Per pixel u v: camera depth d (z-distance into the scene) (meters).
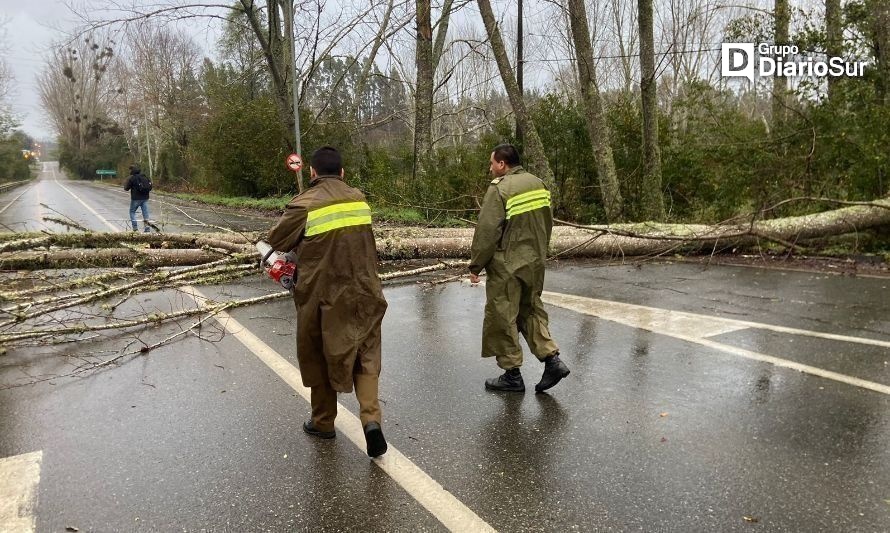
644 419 3.57
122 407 3.84
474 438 3.37
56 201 26.80
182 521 2.62
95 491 2.86
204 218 17.67
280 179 24.03
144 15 15.68
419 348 5.04
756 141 11.03
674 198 13.09
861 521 2.53
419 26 15.74
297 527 2.56
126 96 50.50
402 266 9.05
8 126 45.22
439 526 2.56
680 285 7.41
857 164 9.72
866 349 4.73
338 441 3.35
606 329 5.51
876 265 8.50
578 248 9.05
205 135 27.17
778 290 6.99
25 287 7.24
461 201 14.03
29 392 4.12
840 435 3.29
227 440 3.37
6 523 2.61
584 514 2.62
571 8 11.60
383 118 23.05
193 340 5.29
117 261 7.77
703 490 2.79
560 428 3.47
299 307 3.10
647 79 11.39
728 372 4.31
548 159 14.65
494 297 3.90
